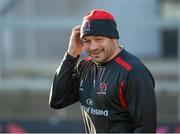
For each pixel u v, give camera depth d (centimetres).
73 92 1174
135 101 1052
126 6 3725
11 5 3416
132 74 1052
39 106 3269
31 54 3688
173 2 3691
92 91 1099
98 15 1077
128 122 1082
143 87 1048
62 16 3675
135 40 3838
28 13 3538
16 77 3528
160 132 2395
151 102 1052
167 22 3247
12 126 2492
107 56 1080
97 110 1095
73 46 1159
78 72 1148
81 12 3738
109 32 1073
